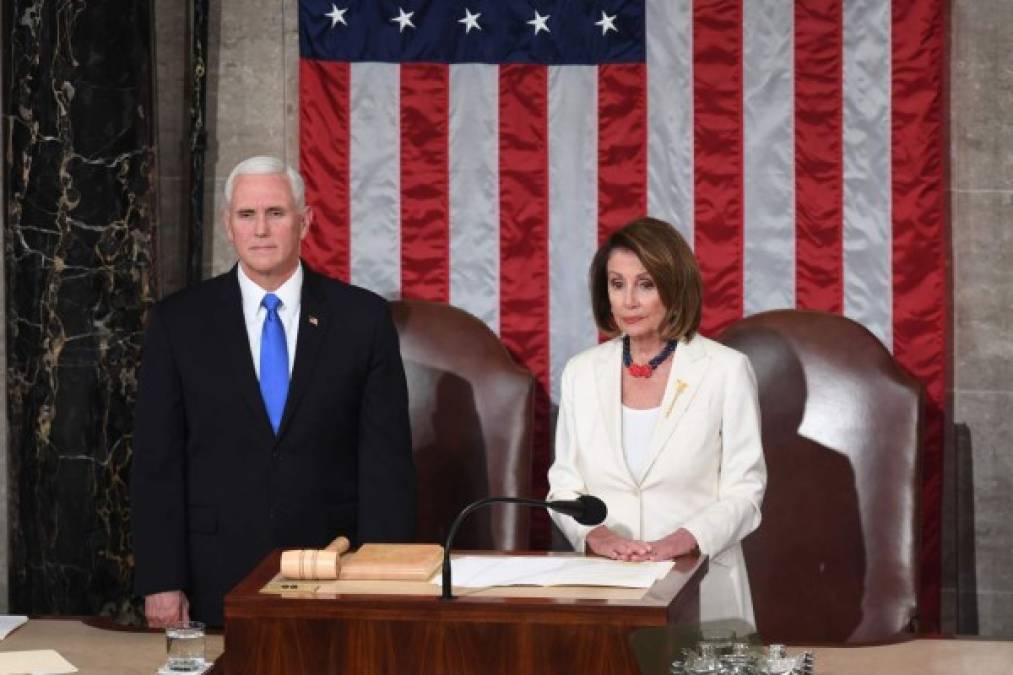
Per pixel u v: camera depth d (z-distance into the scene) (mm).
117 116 15953
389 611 8117
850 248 16578
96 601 16109
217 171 17203
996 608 17031
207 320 12555
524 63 16797
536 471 17000
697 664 8195
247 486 12367
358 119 16781
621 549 10148
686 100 16656
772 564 15086
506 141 16797
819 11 16516
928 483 16656
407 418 12953
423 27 16812
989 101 16828
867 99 16516
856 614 14953
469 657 8078
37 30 15898
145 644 10531
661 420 11773
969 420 16984
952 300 16953
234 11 17141
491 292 16859
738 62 16609
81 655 10242
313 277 12891
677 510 11688
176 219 17266
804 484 15047
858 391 14992
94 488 16062
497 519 15148
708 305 16719
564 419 12227
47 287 16000
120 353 16047
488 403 15258
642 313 11703
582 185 16812
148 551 12289
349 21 16797
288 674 8195
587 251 16812
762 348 15141
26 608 16297
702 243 16703
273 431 12414
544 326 16844
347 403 12633
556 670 8016
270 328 12562
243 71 17156
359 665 8156
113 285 16000
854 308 16625
